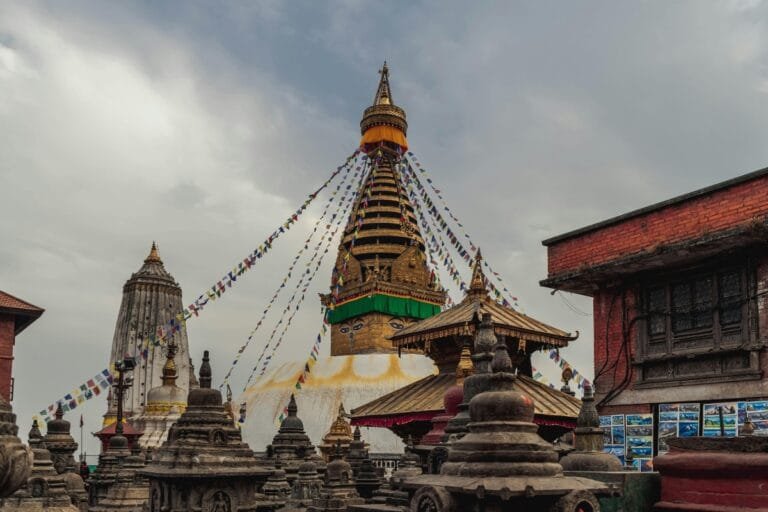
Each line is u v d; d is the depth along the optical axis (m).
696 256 19.27
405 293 57.34
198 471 15.23
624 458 20.36
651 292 20.92
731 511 9.66
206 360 16.83
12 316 41.97
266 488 26.05
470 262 37.97
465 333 24.91
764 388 17.52
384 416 25.66
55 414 35.62
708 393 18.73
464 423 13.41
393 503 17.70
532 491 8.48
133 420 48.62
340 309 58.59
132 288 78.75
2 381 41.09
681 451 10.71
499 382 9.84
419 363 54.09
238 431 16.66
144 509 19.38
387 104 59.06
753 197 18.25
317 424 49.62
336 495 22.45
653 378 20.42
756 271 18.17
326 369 54.12
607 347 21.83
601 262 21.94
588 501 8.95
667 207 20.38
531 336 25.44
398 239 59.22
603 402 21.42
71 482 26.05
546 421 22.55
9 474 6.40
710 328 19.11
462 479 9.09
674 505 10.52
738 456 9.75
